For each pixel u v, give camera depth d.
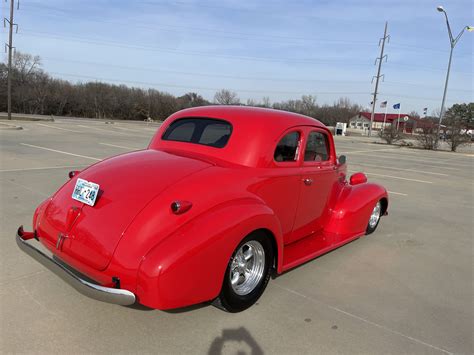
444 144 36.47
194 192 2.76
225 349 2.65
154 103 66.75
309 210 4.05
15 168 8.88
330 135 4.42
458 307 3.46
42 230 3.12
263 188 3.26
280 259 3.30
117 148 14.47
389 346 2.79
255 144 3.30
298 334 2.88
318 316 3.15
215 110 3.71
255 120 3.45
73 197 3.02
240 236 2.75
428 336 2.96
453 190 10.18
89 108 62.00
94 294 2.49
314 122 4.09
